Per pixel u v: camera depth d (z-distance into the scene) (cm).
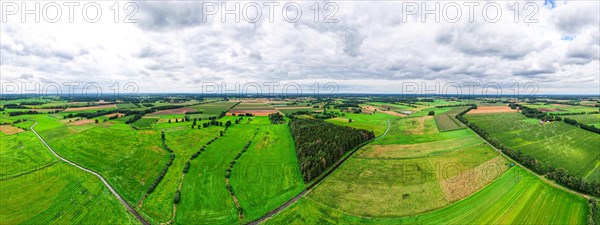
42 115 16638
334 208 5841
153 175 7588
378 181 6981
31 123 13950
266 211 5862
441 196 6106
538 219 5131
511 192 6062
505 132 11244
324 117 17112
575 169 7238
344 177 7294
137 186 6962
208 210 5934
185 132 12544
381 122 15675
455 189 6372
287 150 9900
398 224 5253
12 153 9269
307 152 8581
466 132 11725
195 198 6391
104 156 9038
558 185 6188
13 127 12938
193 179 7338
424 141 10581
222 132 12506
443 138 10919
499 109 18738
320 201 6131
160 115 17725
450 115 16338
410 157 8650
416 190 6431
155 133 12200
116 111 18400
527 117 14738
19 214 5884
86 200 6350
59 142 10469
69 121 14712
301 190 6662
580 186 5853
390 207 5788
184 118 16162
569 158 8012
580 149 8769
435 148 9512
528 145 9344
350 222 5378
